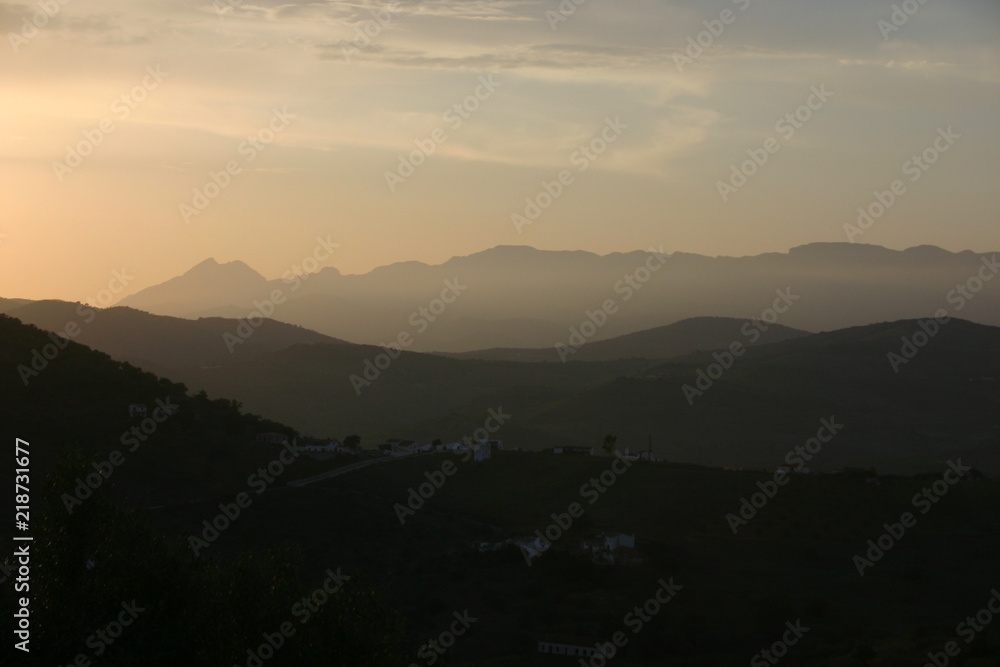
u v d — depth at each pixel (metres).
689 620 67.06
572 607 68.94
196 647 30.34
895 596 74.38
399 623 33.00
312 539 83.44
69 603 29.91
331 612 31.69
